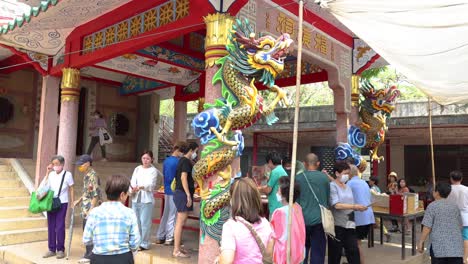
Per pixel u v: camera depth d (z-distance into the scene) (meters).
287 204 3.89
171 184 6.25
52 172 6.15
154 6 6.01
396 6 3.89
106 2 6.24
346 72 7.93
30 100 11.48
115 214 3.31
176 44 8.66
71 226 6.04
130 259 3.29
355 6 4.02
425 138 13.11
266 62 4.50
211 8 4.88
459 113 11.17
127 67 9.32
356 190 5.81
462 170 13.03
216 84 4.82
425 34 4.42
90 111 12.55
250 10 5.40
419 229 10.99
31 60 8.27
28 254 6.30
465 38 4.43
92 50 7.35
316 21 7.00
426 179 13.55
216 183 4.64
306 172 4.96
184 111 11.18
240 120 4.59
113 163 11.60
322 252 4.73
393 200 6.54
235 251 2.60
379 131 8.26
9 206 7.96
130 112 13.66
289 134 13.84
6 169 9.42
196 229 7.15
